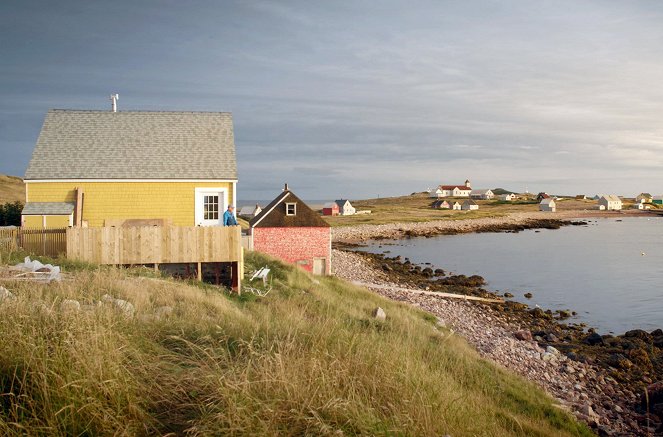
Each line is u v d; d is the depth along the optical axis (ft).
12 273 42.80
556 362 66.33
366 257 201.57
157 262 60.23
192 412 20.01
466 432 23.04
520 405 40.24
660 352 76.69
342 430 19.29
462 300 116.37
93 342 21.89
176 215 81.82
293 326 32.35
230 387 20.18
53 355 20.70
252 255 88.79
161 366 23.02
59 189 78.89
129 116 90.17
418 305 100.32
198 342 27.68
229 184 83.20
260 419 18.92
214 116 93.25
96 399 18.80
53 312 25.08
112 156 82.79
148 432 18.70
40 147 82.28
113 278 43.01
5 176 293.02
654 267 183.52
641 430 45.88
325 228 119.65
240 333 30.14
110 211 80.23
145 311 33.83
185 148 86.28
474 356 55.26
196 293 47.21
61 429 17.94
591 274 167.22
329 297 74.74
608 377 62.95
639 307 114.73
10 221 108.99
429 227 373.81
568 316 105.70
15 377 19.52
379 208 613.52
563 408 43.27
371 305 78.28
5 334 21.89
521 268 181.68
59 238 58.80
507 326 92.07
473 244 275.18
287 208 118.83
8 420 17.97
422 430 20.95
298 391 21.06
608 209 635.25
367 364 25.07
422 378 27.17
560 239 305.12
